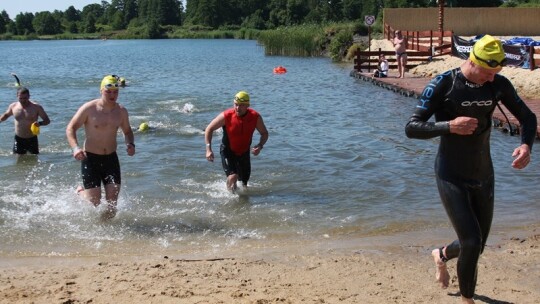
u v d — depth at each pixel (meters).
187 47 79.38
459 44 27.95
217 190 8.79
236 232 6.98
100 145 7.48
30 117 11.06
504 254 6.04
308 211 7.80
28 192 8.60
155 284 5.19
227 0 145.62
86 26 164.38
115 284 5.19
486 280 5.32
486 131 4.39
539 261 5.83
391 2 73.25
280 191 8.78
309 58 47.41
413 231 6.99
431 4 71.81
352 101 19.97
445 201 4.42
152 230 7.01
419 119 4.34
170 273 5.48
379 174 9.76
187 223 7.29
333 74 31.64
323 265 5.79
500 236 6.70
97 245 6.48
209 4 144.88
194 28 144.62
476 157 4.38
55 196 8.38
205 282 5.26
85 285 5.18
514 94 4.41
